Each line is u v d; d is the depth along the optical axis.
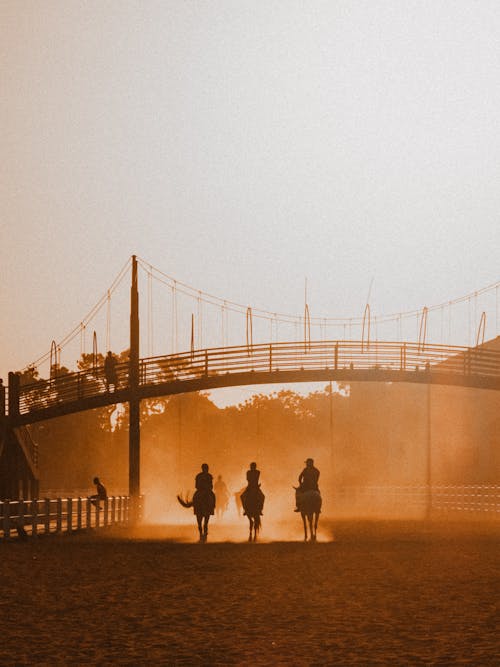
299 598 18.03
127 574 22.84
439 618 15.41
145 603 17.39
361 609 16.50
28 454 66.56
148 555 29.02
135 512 56.56
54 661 12.11
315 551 30.42
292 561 26.48
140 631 14.34
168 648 12.98
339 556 28.22
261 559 27.23
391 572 23.09
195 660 12.16
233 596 18.39
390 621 15.13
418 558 27.33
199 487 36.75
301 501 35.81
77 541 37.00
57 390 64.38
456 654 12.45
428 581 20.92
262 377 65.75
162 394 63.56
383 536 39.00
